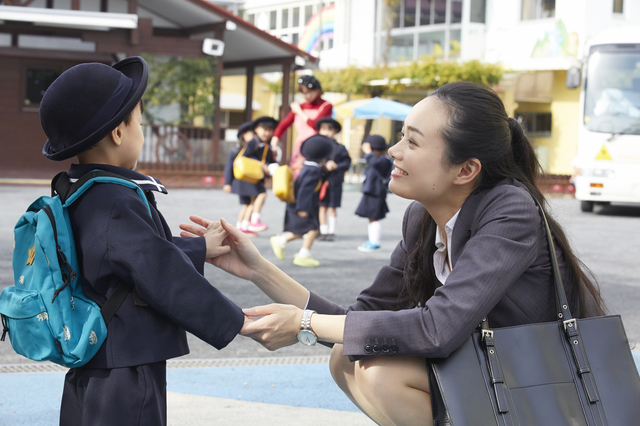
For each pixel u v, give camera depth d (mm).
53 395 3148
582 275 1995
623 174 12531
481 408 1749
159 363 1896
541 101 23016
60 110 1851
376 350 1873
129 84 1933
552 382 1791
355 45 27422
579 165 12906
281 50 20125
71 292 1824
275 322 1962
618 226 11359
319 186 7258
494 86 23031
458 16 23938
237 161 9555
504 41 23109
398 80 23312
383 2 25766
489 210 1908
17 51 17016
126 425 1787
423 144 1922
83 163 1958
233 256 2248
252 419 2898
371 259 7766
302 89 9695
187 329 1831
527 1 22453
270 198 15859
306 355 4070
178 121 18672
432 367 1829
